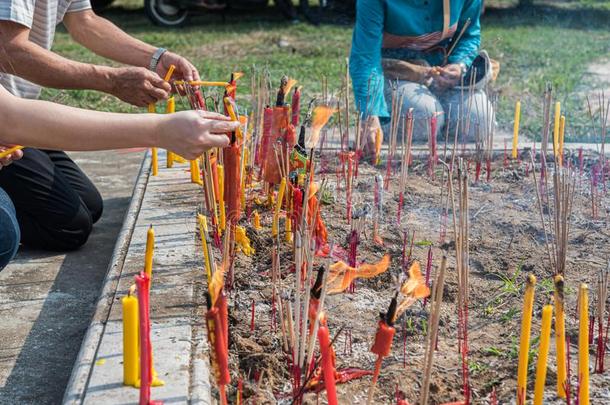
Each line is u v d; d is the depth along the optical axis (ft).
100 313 8.40
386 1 15.76
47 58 10.23
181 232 10.66
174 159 13.79
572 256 10.54
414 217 11.95
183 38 37.50
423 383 6.54
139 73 10.60
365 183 13.32
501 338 8.45
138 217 11.22
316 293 6.92
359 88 15.28
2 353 9.19
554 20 42.57
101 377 7.04
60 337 9.61
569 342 8.16
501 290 9.50
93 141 7.19
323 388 7.10
